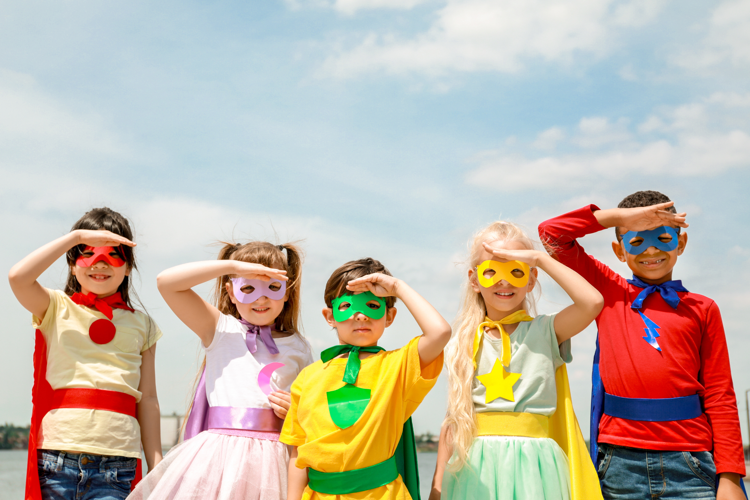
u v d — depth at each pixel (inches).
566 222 149.6
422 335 125.3
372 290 130.6
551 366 135.7
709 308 139.8
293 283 157.8
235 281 143.3
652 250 142.8
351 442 119.3
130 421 143.3
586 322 131.8
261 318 143.8
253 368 139.0
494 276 138.2
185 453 132.0
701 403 136.8
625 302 144.9
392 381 123.8
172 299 135.7
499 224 148.9
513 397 132.8
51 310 144.6
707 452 131.6
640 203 154.4
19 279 135.6
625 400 136.3
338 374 128.2
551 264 133.4
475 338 141.1
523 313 141.9
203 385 144.9
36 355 146.0
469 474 129.0
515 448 128.6
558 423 137.3
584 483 128.6
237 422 133.2
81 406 137.9
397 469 129.4
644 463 131.8
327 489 118.6
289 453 134.3
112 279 148.7
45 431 138.3
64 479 134.2
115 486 138.2
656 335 137.5
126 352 146.8
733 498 126.9
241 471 126.4
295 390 130.3
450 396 137.8
